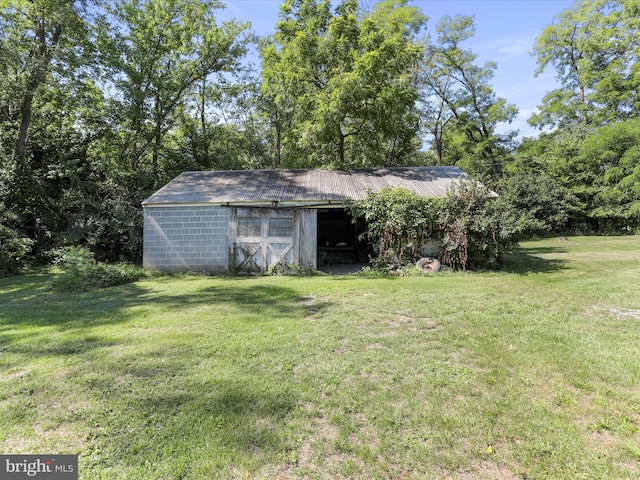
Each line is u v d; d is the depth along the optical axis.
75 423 2.50
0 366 3.45
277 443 2.26
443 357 3.52
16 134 14.43
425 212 9.57
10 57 11.47
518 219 10.30
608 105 21.75
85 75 14.97
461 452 2.15
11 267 11.33
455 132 26.31
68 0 12.91
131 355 3.67
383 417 2.51
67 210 14.33
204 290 7.41
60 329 4.65
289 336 4.21
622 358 3.38
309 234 10.24
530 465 2.04
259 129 26.22
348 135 17.00
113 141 17.44
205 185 11.84
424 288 6.95
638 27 20.09
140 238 12.71
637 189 19.20
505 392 2.82
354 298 6.25
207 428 2.41
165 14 18.22
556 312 5.02
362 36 14.99
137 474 2.01
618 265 9.62
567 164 22.94
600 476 1.95
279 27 16.00
